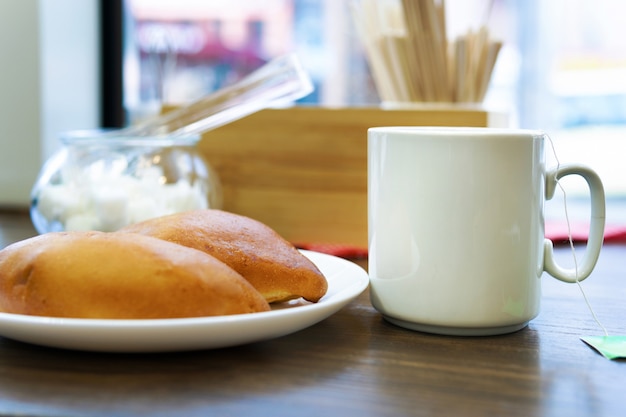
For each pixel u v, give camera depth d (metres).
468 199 0.54
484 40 0.89
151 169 0.79
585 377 0.49
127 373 0.48
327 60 1.48
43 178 0.81
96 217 0.77
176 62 1.40
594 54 1.60
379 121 0.87
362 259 0.78
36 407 0.45
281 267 0.56
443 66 0.89
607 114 1.61
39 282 0.51
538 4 1.57
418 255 0.55
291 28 1.46
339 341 0.54
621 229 0.89
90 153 0.80
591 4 1.58
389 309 0.56
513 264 0.55
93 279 0.50
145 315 0.50
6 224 0.96
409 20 0.88
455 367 0.50
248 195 0.92
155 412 0.45
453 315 0.54
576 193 1.62
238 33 1.43
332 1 1.46
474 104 0.91
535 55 1.59
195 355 0.51
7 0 1.12
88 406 0.45
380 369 0.50
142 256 0.51
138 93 1.34
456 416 0.45
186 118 0.81
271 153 0.91
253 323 0.49
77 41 1.21
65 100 1.19
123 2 1.28
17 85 1.13
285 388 0.47
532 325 0.57
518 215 0.54
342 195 0.89
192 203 0.79
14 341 0.52
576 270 0.57
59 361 0.50
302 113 0.89
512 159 0.54
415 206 0.55
